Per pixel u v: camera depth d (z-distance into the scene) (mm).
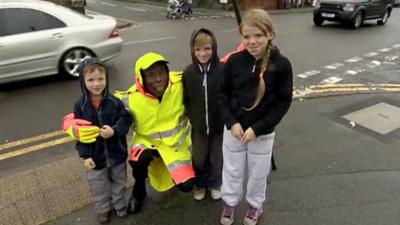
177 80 2912
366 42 10984
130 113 2797
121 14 17594
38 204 3170
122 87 6586
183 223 2939
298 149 4078
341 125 4719
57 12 6781
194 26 14047
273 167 3652
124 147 2855
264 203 3150
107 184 2867
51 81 6953
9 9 6336
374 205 3094
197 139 3051
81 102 2676
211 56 2793
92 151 2697
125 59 8500
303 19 16703
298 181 3455
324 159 3857
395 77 7301
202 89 2838
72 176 3594
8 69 6398
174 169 2857
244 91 2447
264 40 2260
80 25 6977
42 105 5801
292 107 5352
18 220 2975
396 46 10453
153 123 2850
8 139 4641
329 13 13820
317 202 3154
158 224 2930
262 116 2473
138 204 3051
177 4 16547
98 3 22953
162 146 2924
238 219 2990
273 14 18844
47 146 4438
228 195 2854
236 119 2529
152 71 2641
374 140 4293
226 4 19719
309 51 9570
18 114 5445
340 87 6520
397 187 3342
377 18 14875
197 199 3207
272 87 2377
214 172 3154
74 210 3088
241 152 2676
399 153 3984
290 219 2953
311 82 6887
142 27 13734
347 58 8875
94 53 7145
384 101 5613
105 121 2680
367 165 3729
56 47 6730
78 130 2574
